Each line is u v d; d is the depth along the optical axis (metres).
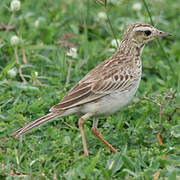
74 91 11.44
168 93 13.52
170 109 13.01
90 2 18.77
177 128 11.99
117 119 12.70
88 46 15.80
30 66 14.73
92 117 12.61
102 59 15.61
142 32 12.30
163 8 18.84
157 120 12.83
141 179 9.91
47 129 12.00
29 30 17.14
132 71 11.95
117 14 18.31
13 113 12.47
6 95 13.23
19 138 11.63
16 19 17.83
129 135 12.12
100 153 11.12
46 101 13.04
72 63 15.44
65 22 17.78
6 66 14.23
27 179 9.99
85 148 11.14
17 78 14.46
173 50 16.94
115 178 10.16
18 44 14.97
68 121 12.62
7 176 10.34
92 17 18.36
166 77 15.51
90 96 11.41
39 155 11.02
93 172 10.02
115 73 11.72
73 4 18.95
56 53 15.59
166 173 10.08
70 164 10.77
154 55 16.59
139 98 13.16
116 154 10.52
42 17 17.67
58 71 14.93
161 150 11.37
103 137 12.12
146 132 12.29
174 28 18.22
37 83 14.02
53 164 10.61
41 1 18.66
